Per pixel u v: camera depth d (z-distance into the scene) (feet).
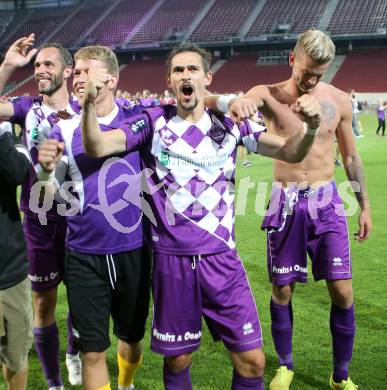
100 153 7.97
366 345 12.92
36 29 156.76
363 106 101.19
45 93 10.95
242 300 8.58
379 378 11.43
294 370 11.87
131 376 10.57
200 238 8.43
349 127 11.21
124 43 136.67
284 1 133.18
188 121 8.48
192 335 8.71
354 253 20.38
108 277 9.09
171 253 8.49
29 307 9.34
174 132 8.44
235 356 8.61
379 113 65.67
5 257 8.86
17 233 9.04
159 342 8.74
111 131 8.30
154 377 11.64
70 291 9.14
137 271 9.29
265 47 130.62
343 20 121.29
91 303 9.05
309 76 10.24
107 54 9.09
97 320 9.07
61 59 10.94
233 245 8.73
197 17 137.80
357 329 13.80
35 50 8.65
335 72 116.98
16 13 167.63
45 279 10.94
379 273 18.11
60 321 14.80
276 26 125.49
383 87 109.91
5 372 9.61
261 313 15.08
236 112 8.02
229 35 127.44
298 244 11.06
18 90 131.95
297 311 15.08
